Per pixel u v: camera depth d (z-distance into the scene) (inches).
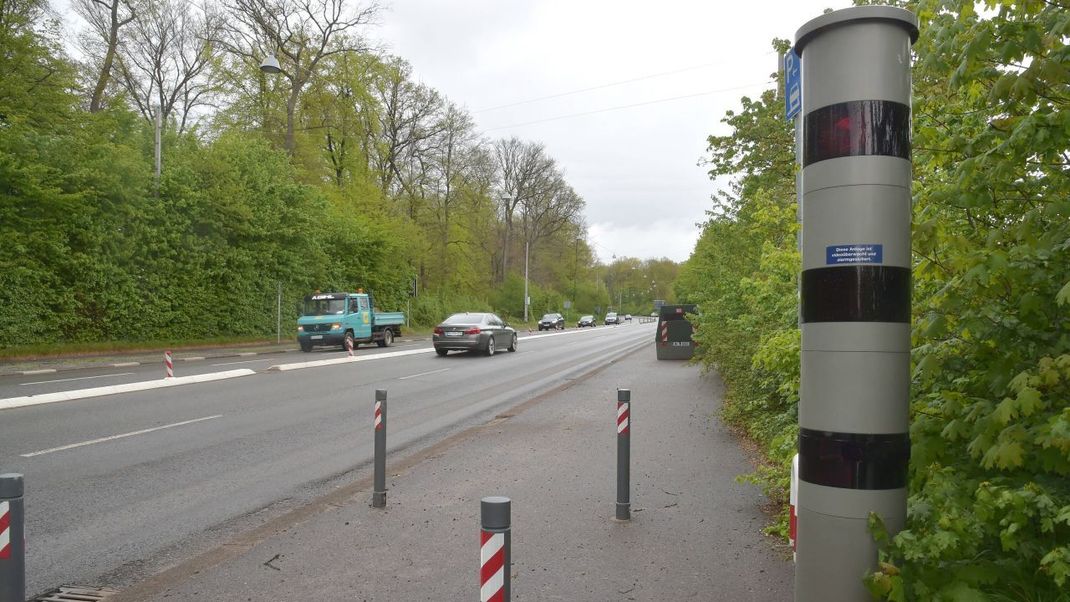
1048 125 132.1
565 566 195.2
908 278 128.8
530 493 269.6
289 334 1389.0
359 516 242.4
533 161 2925.7
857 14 126.1
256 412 487.2
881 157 125.8
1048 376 123.7
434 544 214.1
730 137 572.1
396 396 581.6
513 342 1148.5
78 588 189.0
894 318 126.3
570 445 357.4
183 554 216.2
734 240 561.9
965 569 124.1
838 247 126.9
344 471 322.7
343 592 179.0
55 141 924.6
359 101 1817.2
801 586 132.7
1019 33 137.7
